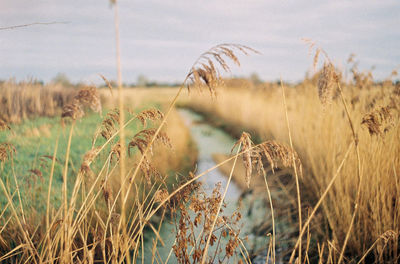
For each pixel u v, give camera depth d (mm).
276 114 10117
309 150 5383
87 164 1844
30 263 2375
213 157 8422
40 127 9984
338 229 3742
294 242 3756
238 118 12938
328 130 5418
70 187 4367
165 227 4004
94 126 9281
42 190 4117
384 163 3625
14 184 4312
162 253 3488
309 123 6574
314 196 4973
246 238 2393
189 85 1579
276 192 5262
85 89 1486
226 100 15438
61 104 14305
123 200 1676
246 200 4980
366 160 3801
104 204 3582
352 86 4785
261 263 3301
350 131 4473
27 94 13117
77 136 8531
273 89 12367
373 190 3527
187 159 7762
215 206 2291
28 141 7781
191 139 10992
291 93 8312
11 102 11898
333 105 5051
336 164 4645
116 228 1992
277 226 4156
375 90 4609
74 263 2201
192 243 2359
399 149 3594
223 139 11266
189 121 16062
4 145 2650
